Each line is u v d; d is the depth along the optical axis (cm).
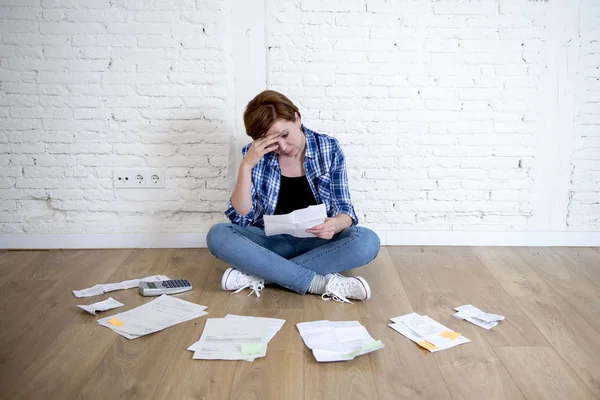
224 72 284
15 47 278
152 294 238
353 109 291
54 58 280
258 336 201
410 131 294
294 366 183
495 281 257
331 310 226
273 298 237
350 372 179
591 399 165
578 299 237
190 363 184
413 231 304
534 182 299
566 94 289
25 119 287
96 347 194
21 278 258
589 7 279
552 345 197
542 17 281
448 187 300
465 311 222
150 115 288
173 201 298
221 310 225
